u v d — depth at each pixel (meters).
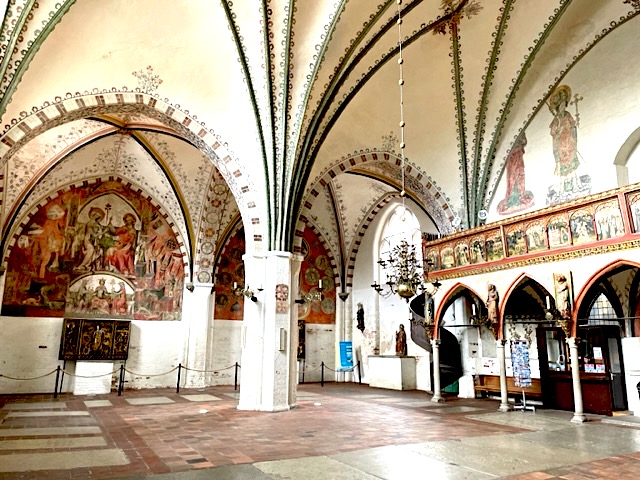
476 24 13.10
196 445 7.86
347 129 14.70
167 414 11.59
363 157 15.29
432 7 12.27
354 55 12.53
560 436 8.88
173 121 13.02
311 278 23.67
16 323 17.53
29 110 10.70
